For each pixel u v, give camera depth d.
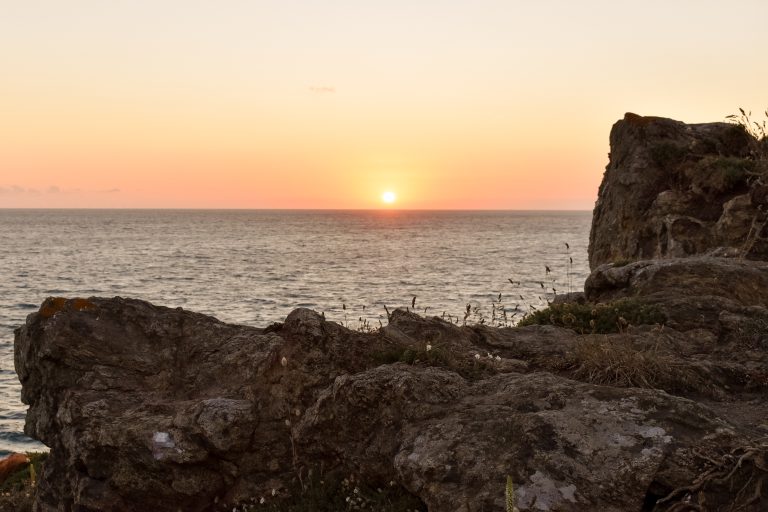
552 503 5.47
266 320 48.88
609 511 5.41
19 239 172.25
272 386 7.98
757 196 17.20
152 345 8.78
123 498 7.42
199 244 150.75
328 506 6.85
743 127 20.80
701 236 18.06
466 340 9.16
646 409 6.24
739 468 5.54
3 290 69.25
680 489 5.49
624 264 14.01
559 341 9.29
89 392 8.15
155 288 69.50
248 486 7.36
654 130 21.36
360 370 8.26
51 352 8.41
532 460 5.84
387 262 96.88
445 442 6.29
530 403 6.64
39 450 25.03
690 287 11.88
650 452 5.75
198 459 7.25
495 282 66.56
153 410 7.79
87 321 8.77
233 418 7.33
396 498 6.68
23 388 8.98
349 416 7.18
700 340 9.45
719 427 6.02
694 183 19.50
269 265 94.50
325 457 7.32
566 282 64.12
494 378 7.49
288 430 7.64
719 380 7.89
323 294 61.31
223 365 8.34
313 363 8.24
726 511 5.35
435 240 164.38
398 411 6.98
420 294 57.88
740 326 9.31
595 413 6.25
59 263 101.12
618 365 7.94
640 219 20.34
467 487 5.82
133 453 7.36
